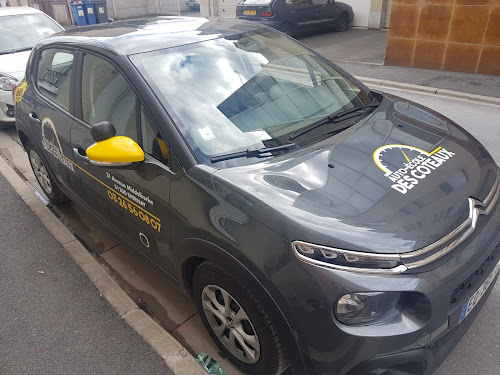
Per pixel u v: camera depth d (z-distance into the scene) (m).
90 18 17.05
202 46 2.81
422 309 1.78
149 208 2.49
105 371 2.46
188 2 19.41
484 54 8.05
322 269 1.76
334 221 1.85
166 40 2.80
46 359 2.57
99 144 2.36
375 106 2.92
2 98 6.12
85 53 2.97
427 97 7.25
